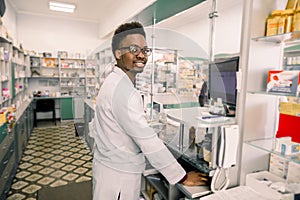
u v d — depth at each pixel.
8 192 2.17
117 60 0.65
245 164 1.12
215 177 1.04
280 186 1.03
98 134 0.72
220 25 3.31
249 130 1.10
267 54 1.08
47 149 3.38
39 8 5.16
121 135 0.69
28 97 4.86
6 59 3.23
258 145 1.09
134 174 0.76
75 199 2.00
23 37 5.50
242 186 1.11
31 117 4.44
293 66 1.08
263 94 1.08
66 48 5.90
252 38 1.03
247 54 1.04
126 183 0.74
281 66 1.12
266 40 1.06
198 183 1.05
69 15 5.62
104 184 0.73
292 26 0.93
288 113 1.07
